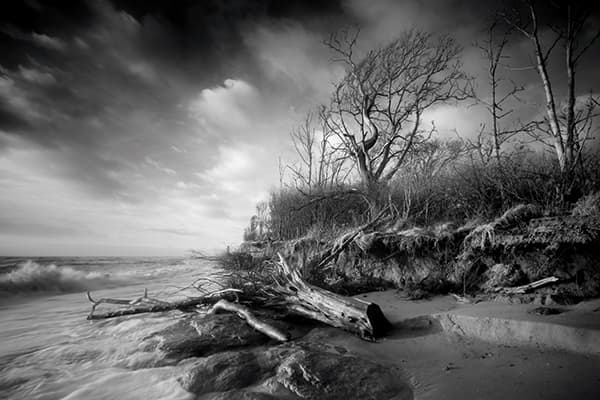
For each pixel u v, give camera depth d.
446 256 4.90
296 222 10.05
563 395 1.86
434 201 6.47
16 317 5.43
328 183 11.50
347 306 3.63
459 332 3.14
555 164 5.05
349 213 8.85
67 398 2.30
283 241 9.62
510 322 2.96
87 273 10.98
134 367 2.95
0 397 2.35
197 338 3.53
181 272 15.30
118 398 2.28
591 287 3.44
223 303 4.54
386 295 4.93
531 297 3.59
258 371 2.62
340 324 3.71
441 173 7.08
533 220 4.29
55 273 9.88
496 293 4.00
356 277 5.87
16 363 3.08
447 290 4.57
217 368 2.63
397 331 3.47
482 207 5.31
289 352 2.97
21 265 10.95
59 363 3.07
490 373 2.31
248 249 11.34
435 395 2.11
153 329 4.21
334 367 2.55
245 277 5.62
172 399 2.24
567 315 2.94
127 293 8.23
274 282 5.29
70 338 3.96
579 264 3.65
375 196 8.12
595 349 2.36
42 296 8.27
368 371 2.50
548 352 2.49
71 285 9.63
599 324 2.60
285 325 3.99
